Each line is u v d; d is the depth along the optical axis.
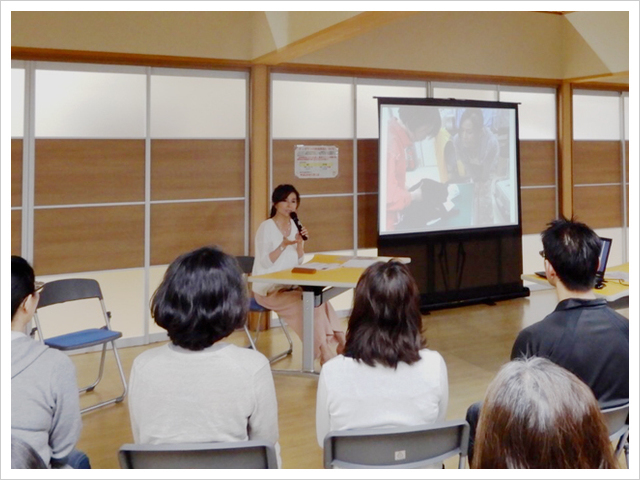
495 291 6.78
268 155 5.63
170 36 5.11
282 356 4.91
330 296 4.46
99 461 3.12
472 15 6.55
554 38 7.08
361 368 1.83
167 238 5.32
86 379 4.41
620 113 7.79
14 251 4.71
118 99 5.04
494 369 4.50
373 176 6.23
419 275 6.31
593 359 1.99
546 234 2.18
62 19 4.70
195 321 1.63
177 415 1.65
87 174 4.95
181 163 5.34
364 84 6.13
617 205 7.85
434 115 6.33
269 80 5.57
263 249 4.52
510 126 6.82
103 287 5.08
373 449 1.74
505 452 0.91
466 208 6.57
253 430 1.74
